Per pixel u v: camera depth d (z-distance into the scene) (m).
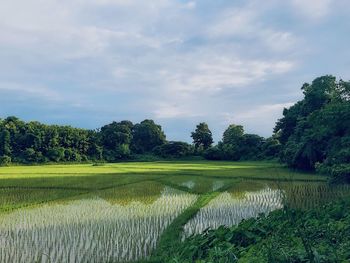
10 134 86.50
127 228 17.80
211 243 10.88
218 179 38.72
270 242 8.98
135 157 100.94
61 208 23.56
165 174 44.59
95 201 26.25
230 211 21.59
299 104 58.81
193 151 103.62
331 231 9.83
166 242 14.20
